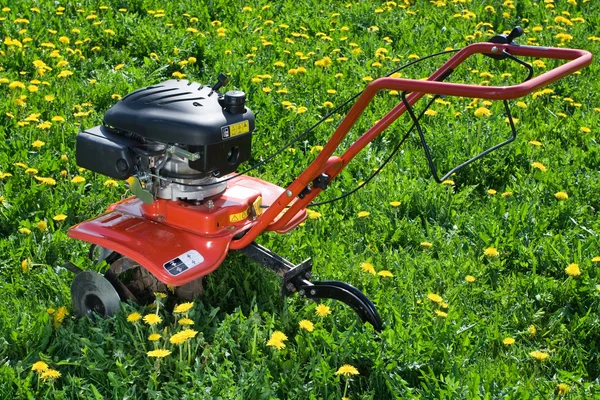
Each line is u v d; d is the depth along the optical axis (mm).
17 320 2473
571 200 3078
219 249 2428
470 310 2637
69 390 2305
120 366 2309
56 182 3098
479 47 2357
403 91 2176
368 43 4426
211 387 2273
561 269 2793
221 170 2418
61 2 4684
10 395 2277
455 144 3396
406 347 2398
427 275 2779
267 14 4926
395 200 3080
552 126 3633
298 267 2441
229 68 3990
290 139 3504
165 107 2391
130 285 2590
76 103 3604
